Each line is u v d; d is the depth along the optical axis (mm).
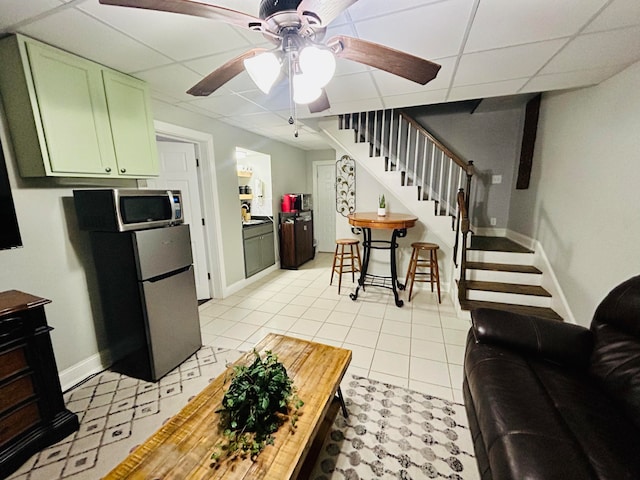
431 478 1357
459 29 1559
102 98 1926
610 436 1074
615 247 2012
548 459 960
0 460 1370
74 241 2055
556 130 2926
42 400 1525
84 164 1847
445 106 4125
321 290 3980
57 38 1581
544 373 1438
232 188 3818
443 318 3053
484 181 4184
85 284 2131
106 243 1980
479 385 1382
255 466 979
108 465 1452
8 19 1392
